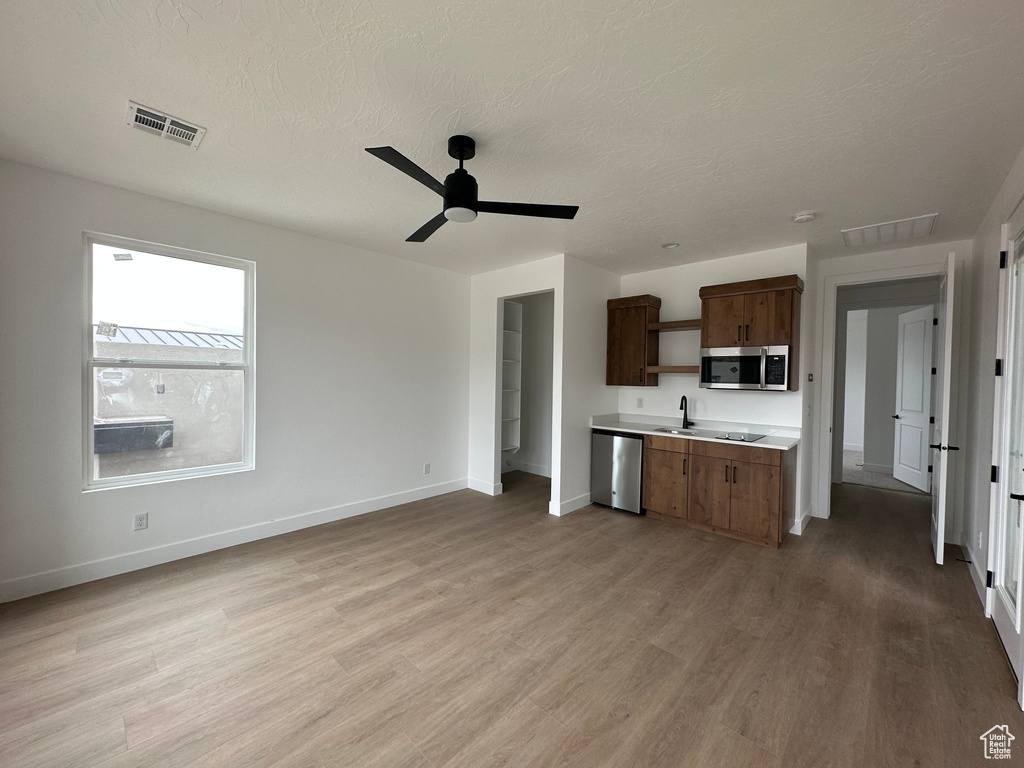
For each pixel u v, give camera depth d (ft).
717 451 12.55
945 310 10.71
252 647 7.26
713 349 13.35
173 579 9.54
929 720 5.85
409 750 5.32
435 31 4.92
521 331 19.85
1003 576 8.11
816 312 14.19
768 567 10.49
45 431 8.79
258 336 11.62
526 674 6.72
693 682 6.57
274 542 11.69
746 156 7.61
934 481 11.94
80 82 5.86
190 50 5.24
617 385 15.87
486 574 10.03
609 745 5.43
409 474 15.40
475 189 7.23
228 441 11.45
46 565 8.86
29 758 5.09
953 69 5.39
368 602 8.75
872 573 10.21
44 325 8.73
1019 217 7.54
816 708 6.07
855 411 27.55
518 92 5.99
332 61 5.42
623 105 6.25
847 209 9.89
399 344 14.89
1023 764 5.15
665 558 10.96
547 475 19.80
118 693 6.17
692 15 4.64
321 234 12.37
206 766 5.04
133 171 8.57
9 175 8.29
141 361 10.09
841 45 5.04
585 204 9.73
